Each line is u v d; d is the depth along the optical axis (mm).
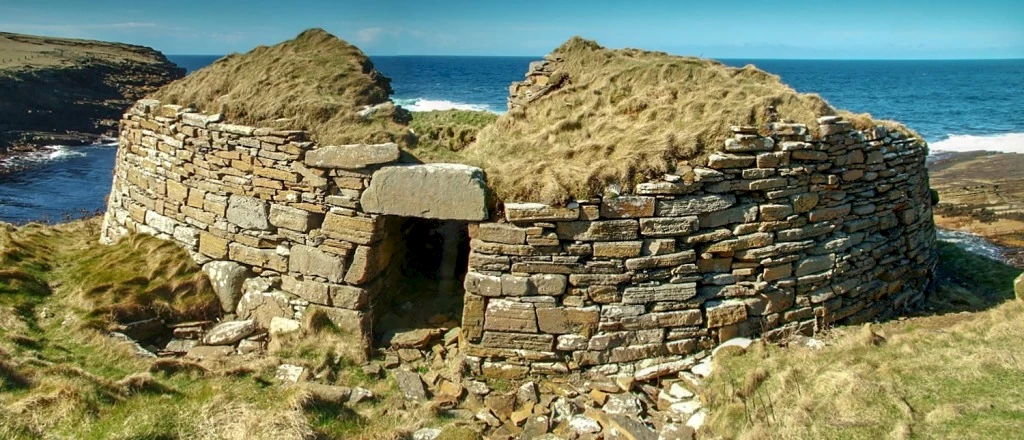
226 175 9773
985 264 13055
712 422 6992
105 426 5922
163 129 10656
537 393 8102
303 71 11375
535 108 11367
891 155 9867
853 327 9195
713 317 8586
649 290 8422
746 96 9531
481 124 15008
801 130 8797
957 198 22422
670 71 10938
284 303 9352
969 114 69188
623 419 7227
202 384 7320
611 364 8469
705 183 8445
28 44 96250
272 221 9430
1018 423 5570
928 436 5645
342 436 6586
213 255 9977
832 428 6016
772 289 8836
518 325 8414
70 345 8070
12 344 7586
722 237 8555
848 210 9391
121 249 10812
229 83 11422
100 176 39438
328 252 9055
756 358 8062
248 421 6258
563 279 8312
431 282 10828
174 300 9523
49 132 52250
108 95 67625
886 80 137625
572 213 8148
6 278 9383
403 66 188500
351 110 9820
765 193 8648
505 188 8430
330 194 9023
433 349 8984
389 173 8570
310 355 8562
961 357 7113
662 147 8547
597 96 11039
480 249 8398
